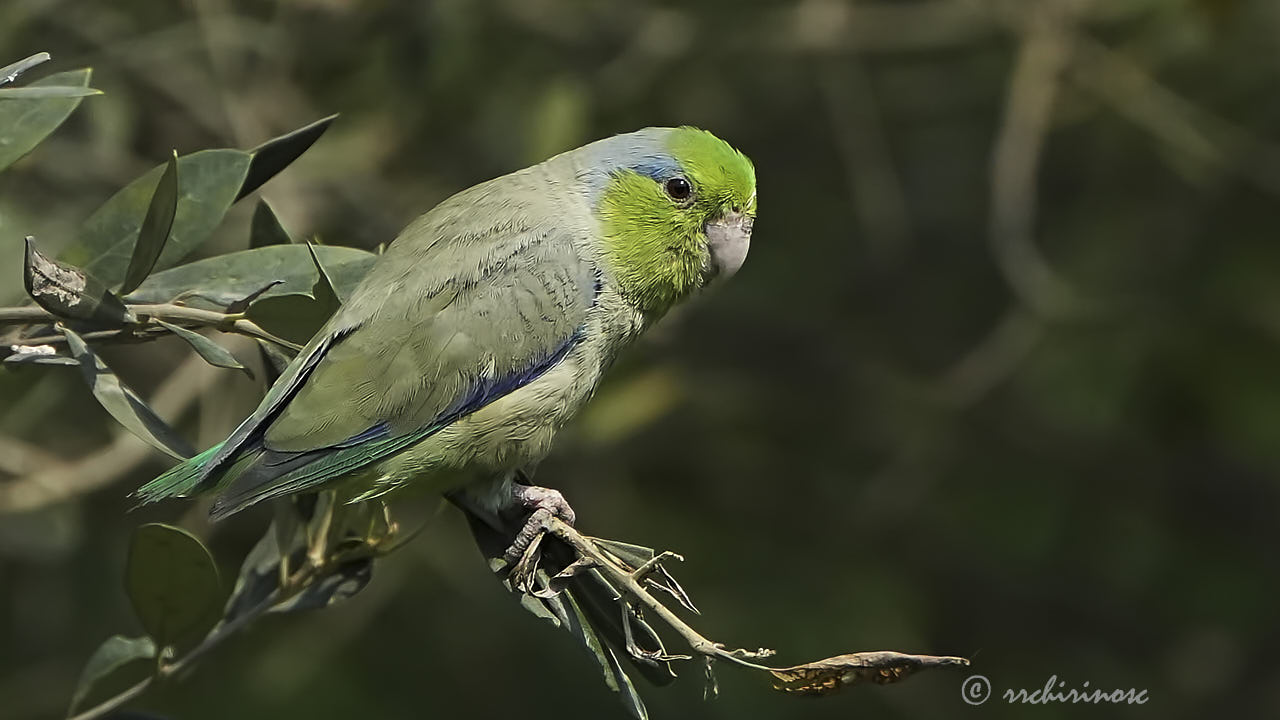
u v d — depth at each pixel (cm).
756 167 1339
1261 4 1284
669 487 1302
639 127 1265
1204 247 1355
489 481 729
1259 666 1327
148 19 1124
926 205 1396
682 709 1187
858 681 545
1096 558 1352
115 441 1042
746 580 1255
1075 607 1338
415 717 1193
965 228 1392
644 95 1253
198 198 617
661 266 763
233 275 625
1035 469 1352
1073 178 1405
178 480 668
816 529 1307
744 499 1311
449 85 1134
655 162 757
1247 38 1295
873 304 1376
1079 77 1205
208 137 1160
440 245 720
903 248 1366
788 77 1334
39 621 1179
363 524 697
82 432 1166
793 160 1352
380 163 1148
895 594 1277
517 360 708
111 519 1184
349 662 1209
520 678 1227
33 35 1045
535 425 718
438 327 698
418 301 701
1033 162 1159
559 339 721
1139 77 1202
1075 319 1272
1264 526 1353
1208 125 1248
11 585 1187
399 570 1205
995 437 1352
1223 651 1334
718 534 1279
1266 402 1315
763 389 1305
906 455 1314
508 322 707
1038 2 1177
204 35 1062
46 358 558
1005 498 1347
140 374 1228
